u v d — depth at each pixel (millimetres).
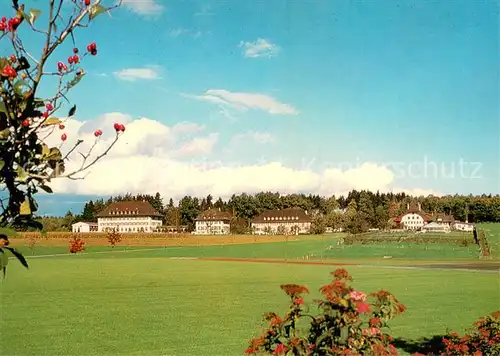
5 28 4086
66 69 4355
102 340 17516
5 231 3877
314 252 83500
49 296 28266
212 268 49875
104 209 196250
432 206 170625
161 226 184500
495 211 153250
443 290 29859
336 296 6293
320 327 6531
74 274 41719
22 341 17375
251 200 197250
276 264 57000
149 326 19828
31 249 91562
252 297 27812
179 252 88938
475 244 84125
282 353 6434
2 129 3988
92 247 101062
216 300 26828
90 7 4172
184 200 189125
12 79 3943
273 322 6766
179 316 21984
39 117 4164
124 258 70938
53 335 18250
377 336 6781
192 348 16234
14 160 4176
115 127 4219
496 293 28484
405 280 35719
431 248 81250
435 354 14000
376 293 7273
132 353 15734
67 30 4160
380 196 178250
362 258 71375
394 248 83875
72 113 4355
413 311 22266
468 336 9195
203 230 179000
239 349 16094
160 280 37125
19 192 4121
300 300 6859
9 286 32969
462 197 161375
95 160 4203
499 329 8922
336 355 6160
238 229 170875
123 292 30109
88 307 24500
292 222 182125
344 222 148750
